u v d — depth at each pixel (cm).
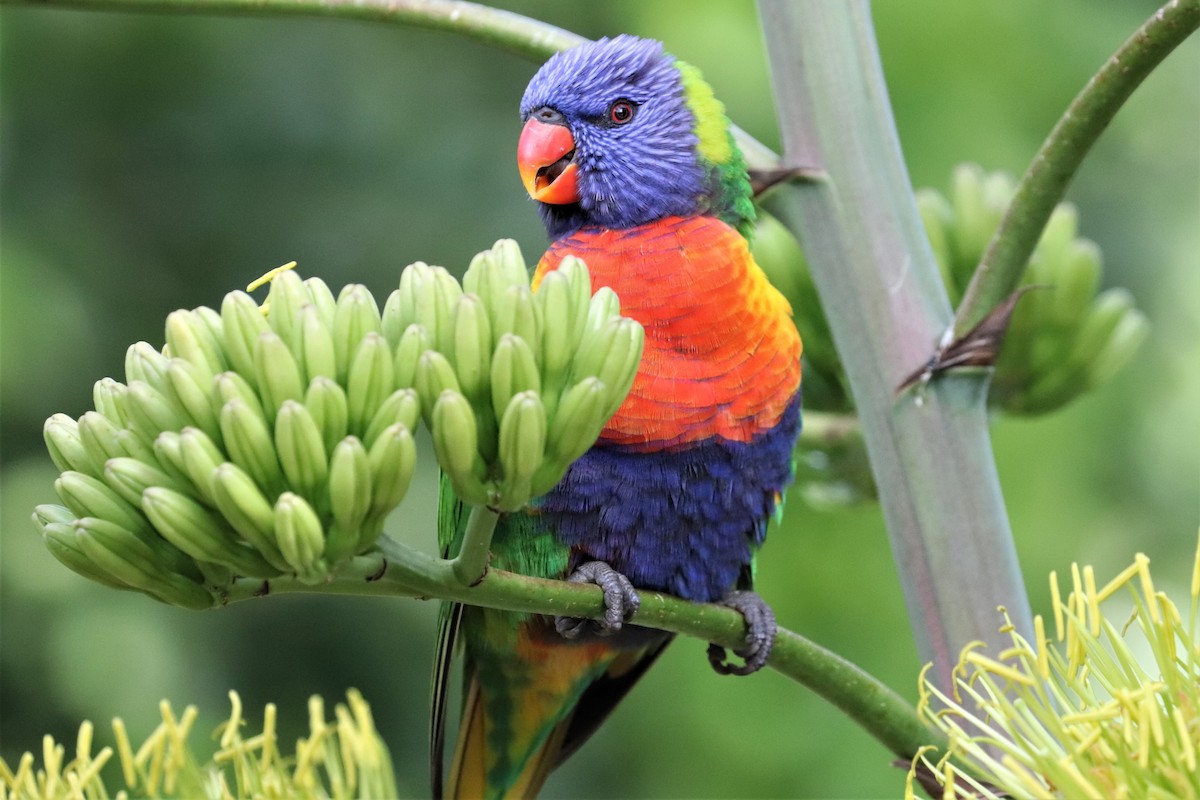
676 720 1139
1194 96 1545
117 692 1148
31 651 1161
